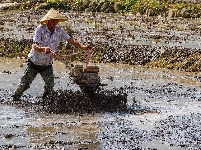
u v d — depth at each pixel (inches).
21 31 1107.9
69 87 606.2
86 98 514.6
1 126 452.4
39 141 417.1
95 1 1705.2
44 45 509.4
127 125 466.3
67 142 415.8
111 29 1195.9
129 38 1040.2
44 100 525.0
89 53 518.0
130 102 548.7
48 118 480.7
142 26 1283.2
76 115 493.7
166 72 737.0
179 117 497.0
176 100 565.9
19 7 1720.0
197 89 626.2
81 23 1316.4
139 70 746.8
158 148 409.7
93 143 416.5
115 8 1670.8
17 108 510.3
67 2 1738.4
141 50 850.1
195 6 1573.6
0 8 1681.8
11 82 632.4
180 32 1174.3
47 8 1721.2
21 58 816.9
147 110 518.6
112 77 684.1
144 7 1621.6
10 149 396.8
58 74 689.6
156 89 616.4
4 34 1042.1
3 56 821.2
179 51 833.5
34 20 1369.3
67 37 516.4
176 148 411.2
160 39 1040.8
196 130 458.9
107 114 499.5
